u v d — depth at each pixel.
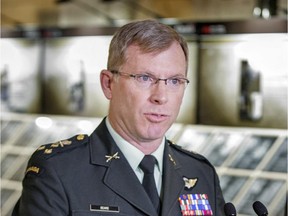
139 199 1.31
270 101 3.24
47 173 1.28
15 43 3.89
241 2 3.47
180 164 1.47
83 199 1.28
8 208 3.61
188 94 3.43
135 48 1.27
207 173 1.52
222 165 3.26
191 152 1.57
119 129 1.36
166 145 1.45
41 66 3.84
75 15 4.05
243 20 3.23
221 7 3.55
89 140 1.40
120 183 1.32
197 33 3.33
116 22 3.96
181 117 3.46
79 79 3.73
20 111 3.92
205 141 3.35
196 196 1.43
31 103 3.89
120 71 1.29
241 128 3.32
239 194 3.15
